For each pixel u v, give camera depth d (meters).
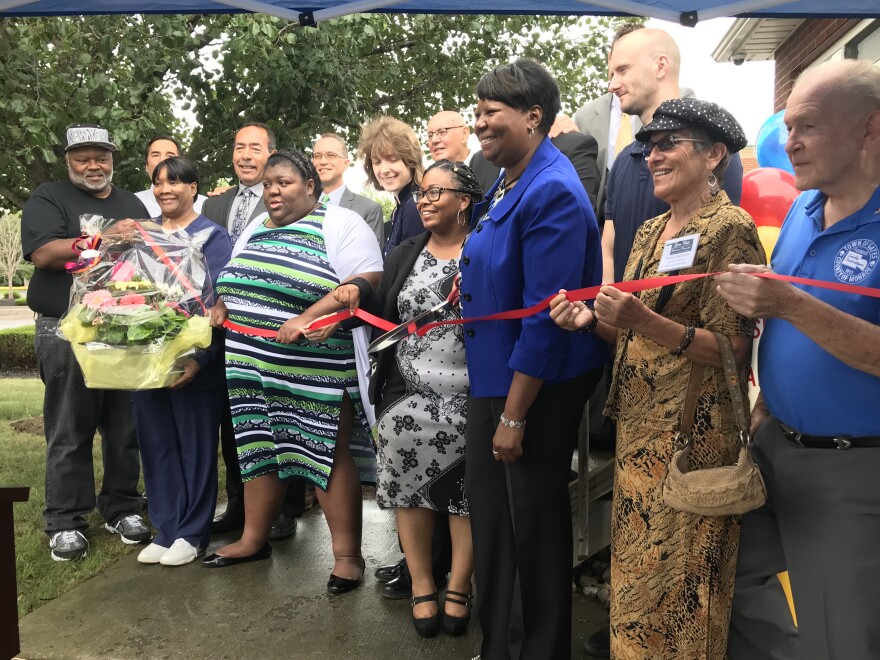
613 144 3.32
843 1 2.45
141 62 6.05
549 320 2.09
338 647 2.63
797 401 1.79
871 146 1.70
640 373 1.93
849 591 1.72
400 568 3.05
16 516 4.14
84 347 2.97
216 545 3.64
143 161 6.28
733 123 1.87
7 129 5.84
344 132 7.96
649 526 1.89
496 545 2.34
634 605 1.92
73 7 2.59
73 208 3.67
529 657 2.25
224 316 3.34
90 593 3.09
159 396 3.38
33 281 3.61
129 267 3.11
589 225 2.22
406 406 2.71
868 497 1.70
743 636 2.04
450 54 8.16
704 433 1.84
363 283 2.95
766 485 1.95
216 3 2.56
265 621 2.82
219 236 3.60
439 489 2.68
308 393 3.10
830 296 1.72
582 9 2.57
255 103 6.78
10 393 9.27
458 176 2.63
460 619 2.70
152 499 3.46
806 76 1.76
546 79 2.21
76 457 3.60
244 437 3.24
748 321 1.81
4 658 1.94
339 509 3.12
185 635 2.73
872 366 1.61
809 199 1.89
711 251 1.82
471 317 2.32
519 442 2.18
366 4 2.49
